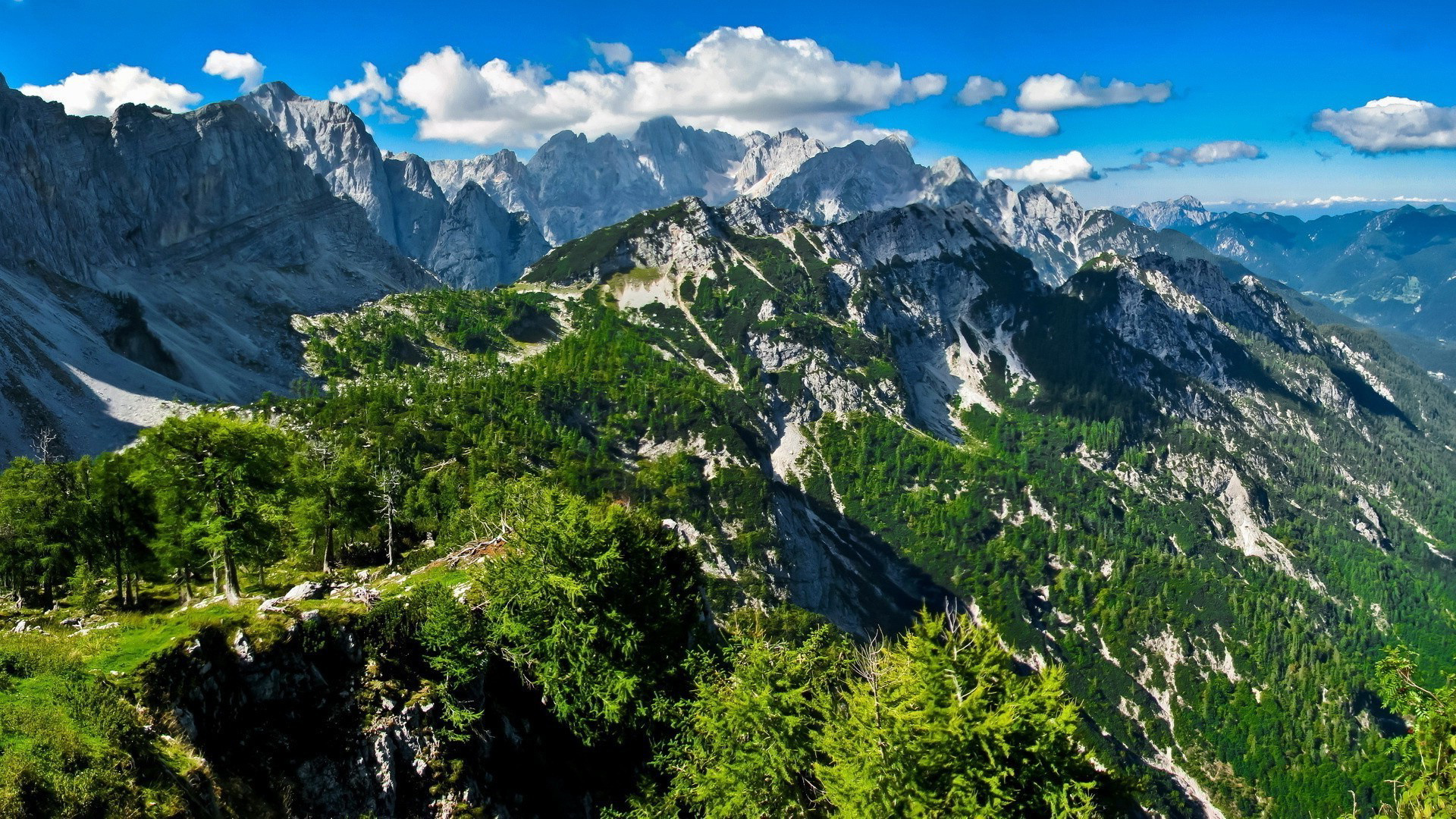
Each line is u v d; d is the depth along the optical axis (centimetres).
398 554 7525
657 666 4575
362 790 3784
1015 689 3328
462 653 4272
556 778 4409
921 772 3173
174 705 3488
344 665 4109
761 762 3778
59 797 2809
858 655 3888
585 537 4381
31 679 3331
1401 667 3259
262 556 5672
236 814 3356
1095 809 3105
